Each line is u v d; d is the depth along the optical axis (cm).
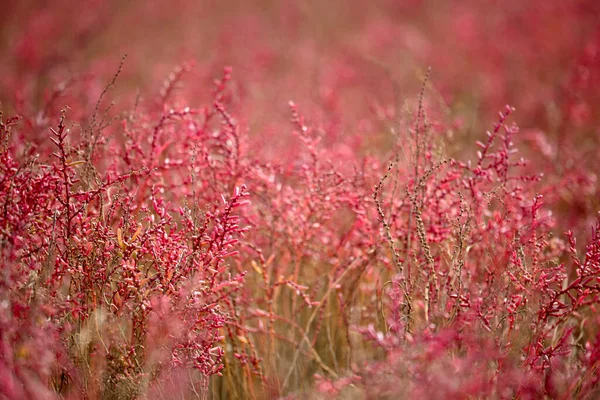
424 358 181
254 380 242
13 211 198
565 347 207
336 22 823
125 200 219
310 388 240
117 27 740
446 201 247
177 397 211
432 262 210
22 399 168
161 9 805
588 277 212
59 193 211
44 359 175
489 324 204
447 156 288
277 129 382
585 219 289
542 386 195
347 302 250
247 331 238
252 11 859
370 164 284
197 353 200
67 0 732
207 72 469
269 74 597
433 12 810
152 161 249
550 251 268
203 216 225
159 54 673
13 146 246
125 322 221
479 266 238
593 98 439
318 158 261
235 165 253
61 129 199
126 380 194
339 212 285
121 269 206
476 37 634
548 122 432
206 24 798
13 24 685
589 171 333
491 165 238
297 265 252
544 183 317
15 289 185
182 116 258
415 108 335
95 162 257
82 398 197
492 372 204
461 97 511
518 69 568
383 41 680
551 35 600
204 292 206
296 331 264
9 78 496
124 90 522
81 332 197
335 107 423
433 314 205
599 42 501
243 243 235
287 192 254
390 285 261
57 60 543
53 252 200
